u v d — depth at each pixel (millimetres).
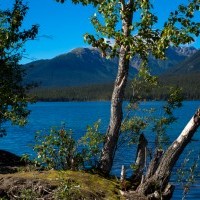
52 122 106438
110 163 16281
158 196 13867
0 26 20422
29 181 13078
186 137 14031
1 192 13039
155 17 14781
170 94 17312
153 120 17516
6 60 20844
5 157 19750
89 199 12609
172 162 14125
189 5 14023
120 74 16375
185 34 13789
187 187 15078
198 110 13875
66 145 16016
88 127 16375
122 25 15625
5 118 20578
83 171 15602
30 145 17016
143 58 15570
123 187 14680
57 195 11727
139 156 16219
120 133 17703
